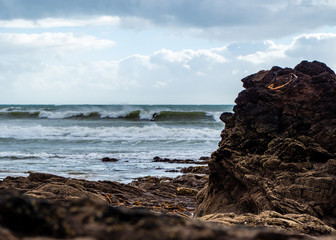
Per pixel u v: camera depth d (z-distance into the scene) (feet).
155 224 5.57
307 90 35.96
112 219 5.69
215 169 37.40
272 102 36.58
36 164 85.71
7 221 5.40
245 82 41.32
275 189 29.91
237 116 38.42
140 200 49.39
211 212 36.45
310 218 24.17
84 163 88.43
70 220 5.65
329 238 8.45
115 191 51.80
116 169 80.89
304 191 29.04
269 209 29.40
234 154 36.35
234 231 6.24
